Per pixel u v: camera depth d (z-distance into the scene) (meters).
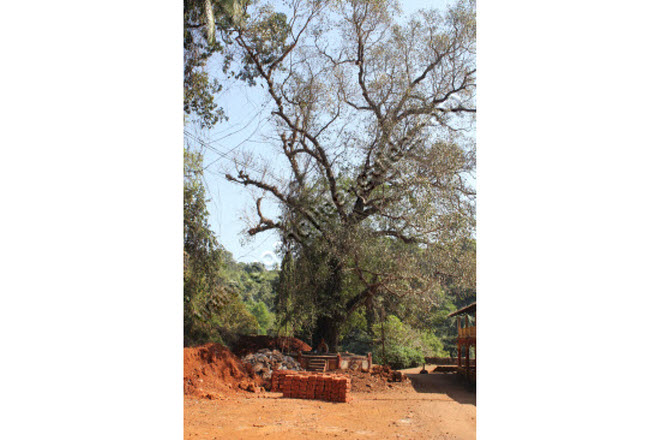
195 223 14.21
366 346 22.17
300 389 11.02
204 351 12.33
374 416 9.05
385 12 17.58
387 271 16.44
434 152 16.33
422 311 17.27
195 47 15.04
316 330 17.78
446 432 8.02
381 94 17.34
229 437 7.11
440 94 17.44
